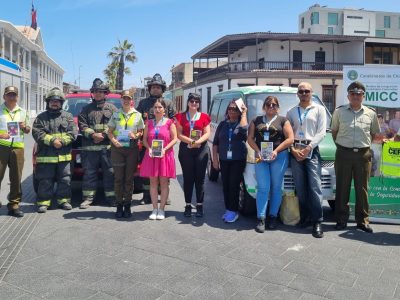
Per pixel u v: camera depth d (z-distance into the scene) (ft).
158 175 20.66
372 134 19.76
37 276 13.78
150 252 16.10
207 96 126.21
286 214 20.26
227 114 20.77
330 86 107.65
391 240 18.31
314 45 120.67
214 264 15.03
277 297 12.60
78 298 12.31
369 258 16.02
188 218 21.17
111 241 17.28
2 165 20.49
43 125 21.65
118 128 20.72
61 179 22.26
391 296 12.83
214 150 21.30
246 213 21.93
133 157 20.83
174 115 22.20
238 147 20.04
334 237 18.62
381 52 128.67
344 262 15.56
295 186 19.69
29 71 141.59
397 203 20.84
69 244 16.83
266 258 15.74
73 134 22.13
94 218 20.77
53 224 19.57
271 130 18.92
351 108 19.47
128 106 20.97
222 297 12.53
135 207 23.34
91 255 15.69
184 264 14.98
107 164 23.09
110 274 14.01
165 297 12.45
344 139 19.36
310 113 19.17
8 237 17.60
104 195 26.04
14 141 20.52
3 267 14.44
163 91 24.09
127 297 12.42
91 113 22.89
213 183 31.19
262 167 19.29
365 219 19.75
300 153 18.88
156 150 20.36
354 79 25.14
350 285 13.56
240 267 14.82
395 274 14.53
